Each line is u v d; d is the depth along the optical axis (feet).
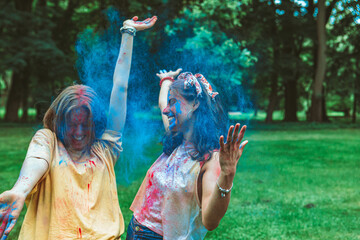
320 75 90.94
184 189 7.17
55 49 80.48
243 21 67.51
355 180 25.93
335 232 15.72
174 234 7.23
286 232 15.64
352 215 17.94
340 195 21.86
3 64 77.97
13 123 82.58
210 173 7.01
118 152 7.87
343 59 91.09
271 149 42.39
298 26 85.10
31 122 87.76
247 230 15.90
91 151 7.32
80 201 6.91
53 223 6.77
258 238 15.03
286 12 79.20
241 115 24.44
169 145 7.68
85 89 7.30
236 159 6.15
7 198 6.15
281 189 23.26
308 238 14.98
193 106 7.35
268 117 94.48
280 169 29.89
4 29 89.25
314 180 25.90
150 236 7.52
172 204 7.25
